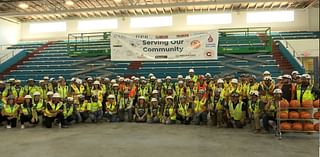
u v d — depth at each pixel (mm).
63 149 7234
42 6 22500
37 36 26047
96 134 9367
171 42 15594
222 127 10828
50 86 12938
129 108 12500
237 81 11586
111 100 12578
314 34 21859
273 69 16391
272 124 9750
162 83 13203
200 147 7430
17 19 25625
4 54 21797
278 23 23078
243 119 10633
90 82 13141
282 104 8828
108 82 13414
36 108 11383
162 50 15648
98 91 12617
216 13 23719
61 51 22453
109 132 9758
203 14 23938
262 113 9781
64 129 10477
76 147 7453
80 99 12297
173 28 24266
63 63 20125
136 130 10164
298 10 22969
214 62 17938
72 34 23781
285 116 8789
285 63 16969
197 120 11555
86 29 25469
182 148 7324
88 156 6559
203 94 11711
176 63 18688
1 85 12484
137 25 24891
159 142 8062
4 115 11094
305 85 9023
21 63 20969
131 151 7012
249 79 11250
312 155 6617
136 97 12844
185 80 12758
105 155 6641
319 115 8664
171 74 17297
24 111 11000
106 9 20828
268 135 9164
